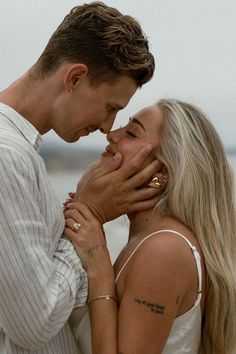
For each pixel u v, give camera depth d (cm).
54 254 204
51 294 189
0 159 183
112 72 207
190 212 220
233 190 234
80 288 211
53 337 207
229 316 225
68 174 294
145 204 224
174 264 207
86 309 218
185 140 223
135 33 210
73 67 204
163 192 225
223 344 227
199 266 213
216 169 228
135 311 208
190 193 220
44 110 208
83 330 219
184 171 220
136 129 227
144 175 221
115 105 212
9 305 184
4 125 195
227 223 228
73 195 242
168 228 217
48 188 200
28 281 183
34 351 201
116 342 208
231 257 229
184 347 215
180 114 227
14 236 182
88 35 204
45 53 210
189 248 212
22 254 183
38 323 186
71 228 218
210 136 229
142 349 206
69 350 215
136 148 223
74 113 209
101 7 209
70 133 213
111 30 204
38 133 204
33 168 193
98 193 225
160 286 206
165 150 223
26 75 212
